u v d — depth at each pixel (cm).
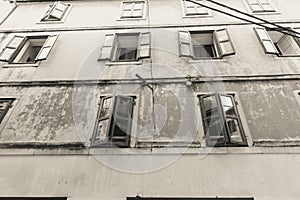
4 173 454
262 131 494
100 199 411
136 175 439
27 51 815
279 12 845
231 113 530
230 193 405
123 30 830
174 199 408
